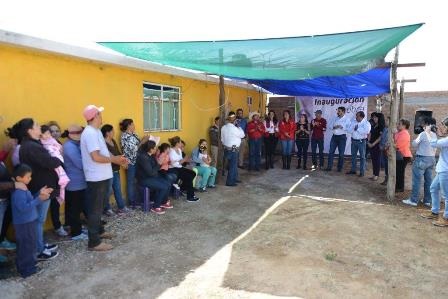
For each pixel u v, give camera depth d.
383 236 5.38
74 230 4.96
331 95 12.06
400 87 10.85
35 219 3.91
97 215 4.56
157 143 7.02
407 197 7.69
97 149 4.35
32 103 5.04
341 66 6.68
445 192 5.84
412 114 13.16
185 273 4.11
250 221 6.03
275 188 8.49
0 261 4.04
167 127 8.25
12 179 3.98
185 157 7.99
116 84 6.55
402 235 5.43
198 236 5.28
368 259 4.58
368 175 10.23
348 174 10.34
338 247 4.94
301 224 5.89
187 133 8.95
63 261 4.30
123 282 3.88
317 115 11.21
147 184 6.28
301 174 10.30
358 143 10.09
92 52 5.68
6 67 4.68
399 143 7.95
